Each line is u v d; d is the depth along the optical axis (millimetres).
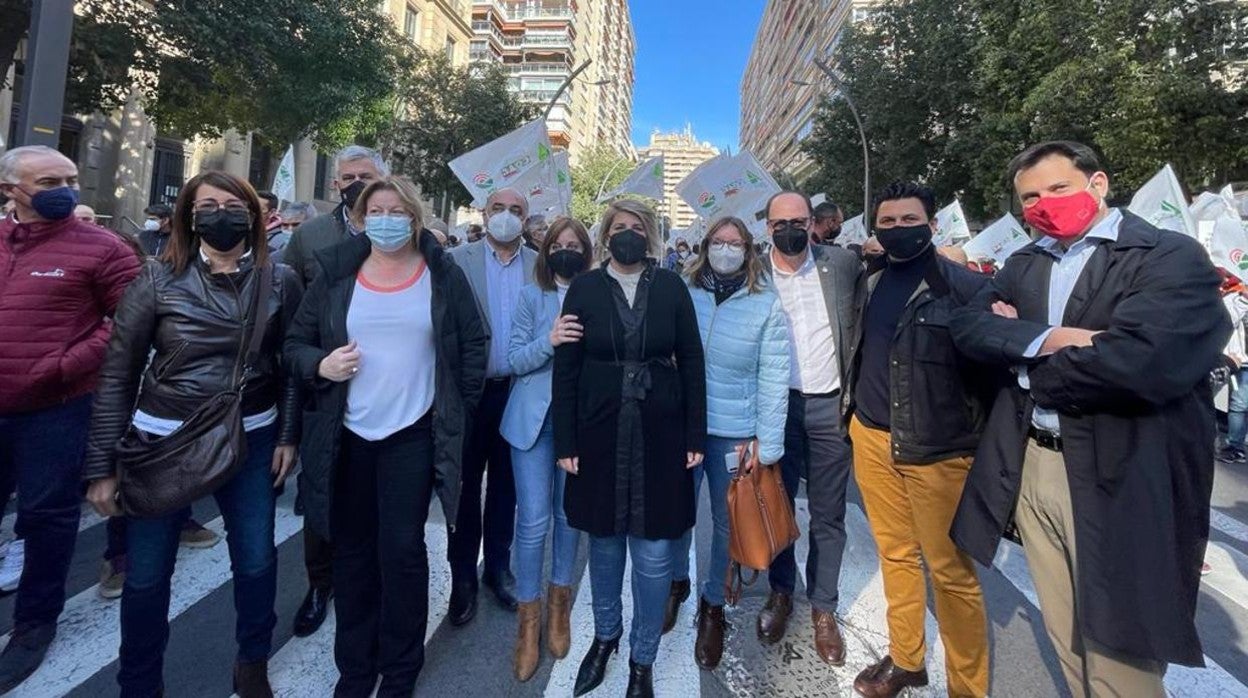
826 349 2984
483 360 2605
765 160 94750
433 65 23984
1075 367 1663
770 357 2701
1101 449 1718
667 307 2500
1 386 2516
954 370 2303
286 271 2496
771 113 92625
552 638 2859
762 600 3406
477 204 6375
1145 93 12914
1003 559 3971
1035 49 16062
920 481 2355
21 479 2625
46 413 2625
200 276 2229
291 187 7492
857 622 3205
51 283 2588
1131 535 1651
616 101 110875
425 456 2455
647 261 2598
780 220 2941
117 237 2906
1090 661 1799
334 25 12945
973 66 18422
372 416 2371
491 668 2766
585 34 79688
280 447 2461
